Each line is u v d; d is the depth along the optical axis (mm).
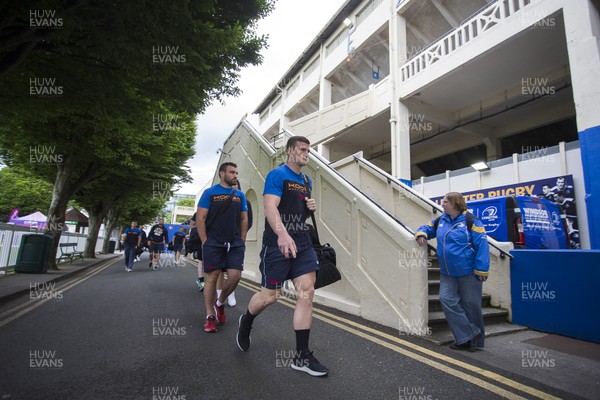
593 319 3826
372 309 4609
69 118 10156
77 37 5320
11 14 4430
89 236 20172
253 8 7000
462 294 3561
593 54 6266
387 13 13305
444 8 11797
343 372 2857
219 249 4074
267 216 2734
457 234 3566
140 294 6652
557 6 7062
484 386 2641
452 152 14680
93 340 3607
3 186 31219
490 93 11250
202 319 4598
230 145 12953
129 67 5695
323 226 5988
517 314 4594
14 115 7938
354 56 15977
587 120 6207
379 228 4648
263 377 2717
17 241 10047
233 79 7602
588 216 6043
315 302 5984
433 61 10703
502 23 8430
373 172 7957
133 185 18203
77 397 2305
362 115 13242
